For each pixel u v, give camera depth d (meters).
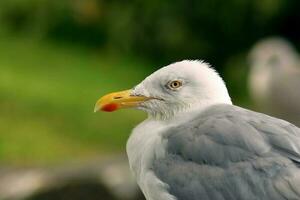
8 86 20.34
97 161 14.30
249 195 7.48
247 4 23.56
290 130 7.68
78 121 19.30
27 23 24.06
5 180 14.48
